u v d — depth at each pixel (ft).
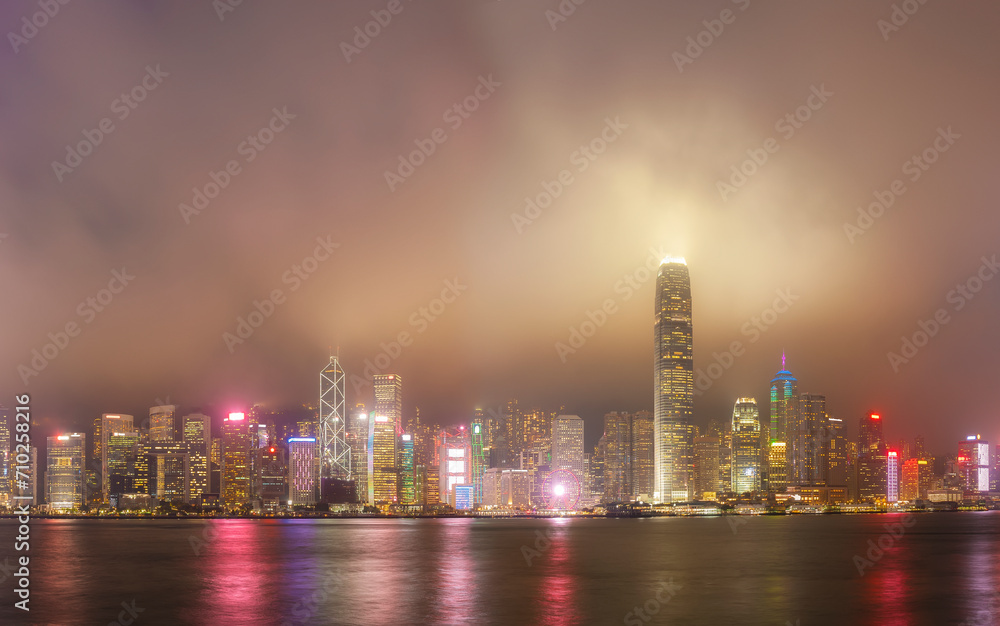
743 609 348.59
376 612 340.80
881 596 388.57
